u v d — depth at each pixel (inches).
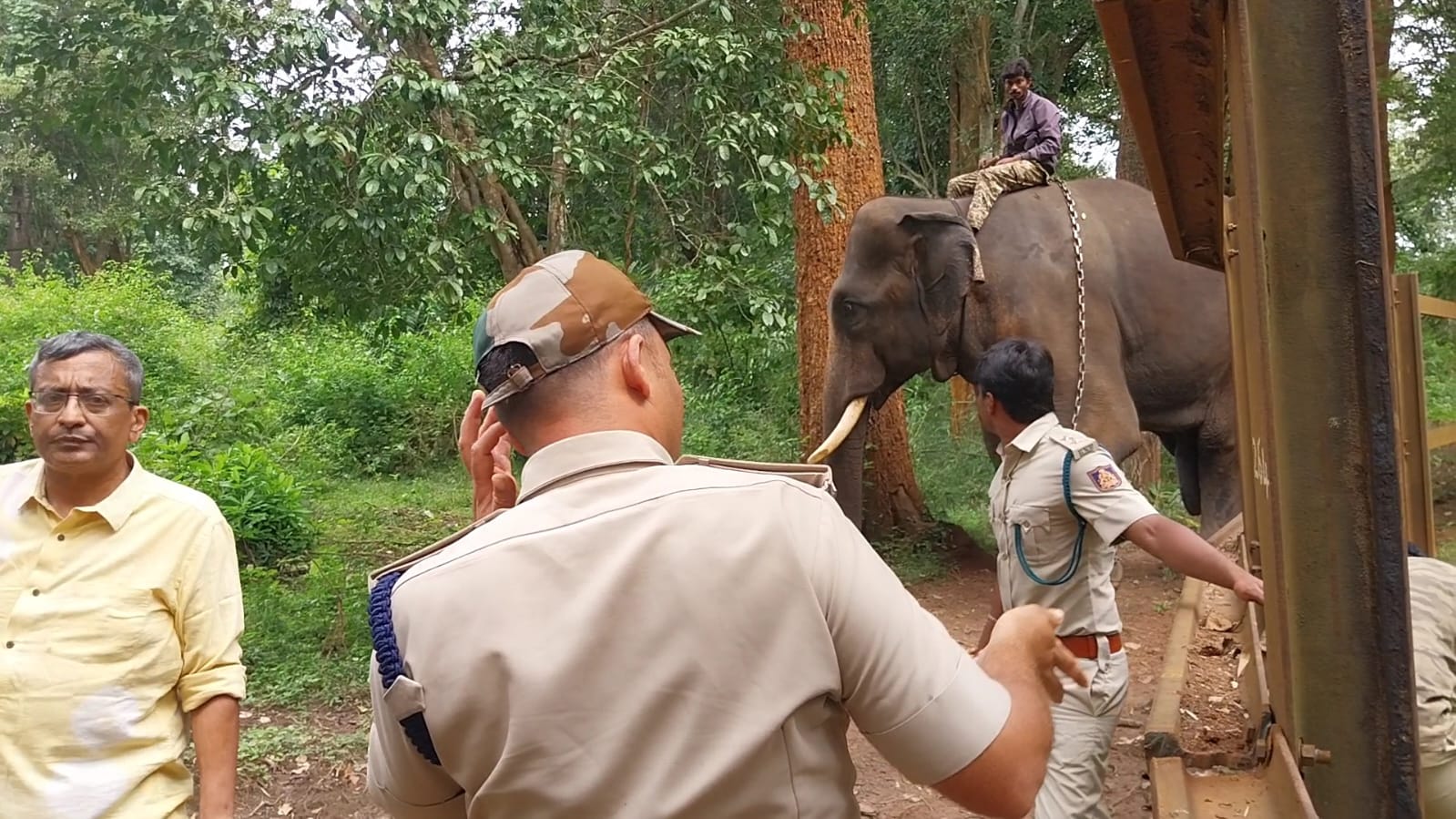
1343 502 71.5
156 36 237.3
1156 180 133.1
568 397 57.5
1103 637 120.3
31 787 96.0
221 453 378.9
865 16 354.9
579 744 50.2
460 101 244.1
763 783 50.1
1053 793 120.1
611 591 51.4
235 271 262.7
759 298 296.5
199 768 101.8
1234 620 200.1
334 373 579.8
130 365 101.9
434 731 52.9
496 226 263.1
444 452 558.6
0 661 97.0
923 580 317.1
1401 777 71.2
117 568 99.9
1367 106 68.8
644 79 292.0
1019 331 271.3
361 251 263.9
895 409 358.0
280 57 234.7
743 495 53.9
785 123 289.0
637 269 324.8
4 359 510.9
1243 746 145.4
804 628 51.5
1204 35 99.8
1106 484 115.6
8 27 266.2
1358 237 69.4
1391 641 71.4
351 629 263.9
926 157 651.5
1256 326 89.0
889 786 183.3
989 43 607.5
